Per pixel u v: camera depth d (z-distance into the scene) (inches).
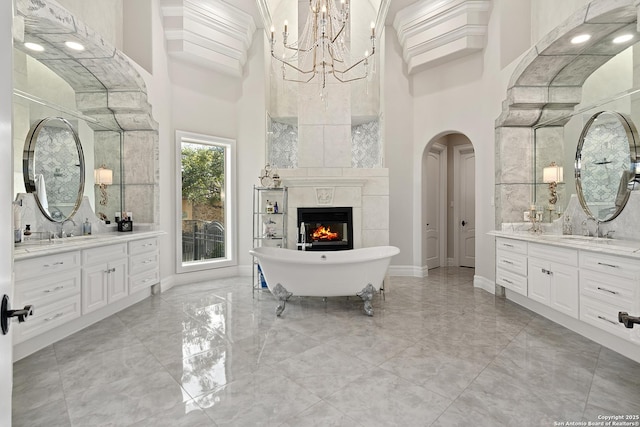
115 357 94.2
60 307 104.6
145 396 74.4
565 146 144.0
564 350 98.3
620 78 122.3
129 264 140.2
